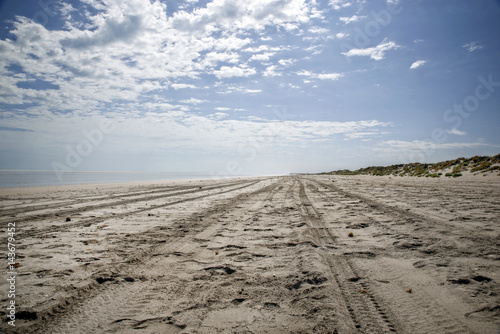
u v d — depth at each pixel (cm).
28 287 323
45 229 638
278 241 511
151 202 1139
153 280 343
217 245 495
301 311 263
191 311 267
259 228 627
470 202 866
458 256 395
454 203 860
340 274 349
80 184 2603
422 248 439
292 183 2477
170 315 260
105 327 240
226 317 255
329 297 288
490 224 571
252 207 970
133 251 463
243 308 272
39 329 237
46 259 424
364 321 242
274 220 720
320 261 396
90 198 1302
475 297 277
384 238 509
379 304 271
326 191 1527
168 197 1338
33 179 3728
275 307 272
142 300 291
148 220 739
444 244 451
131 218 771
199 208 959
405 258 399
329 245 478
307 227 621
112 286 326
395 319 243
